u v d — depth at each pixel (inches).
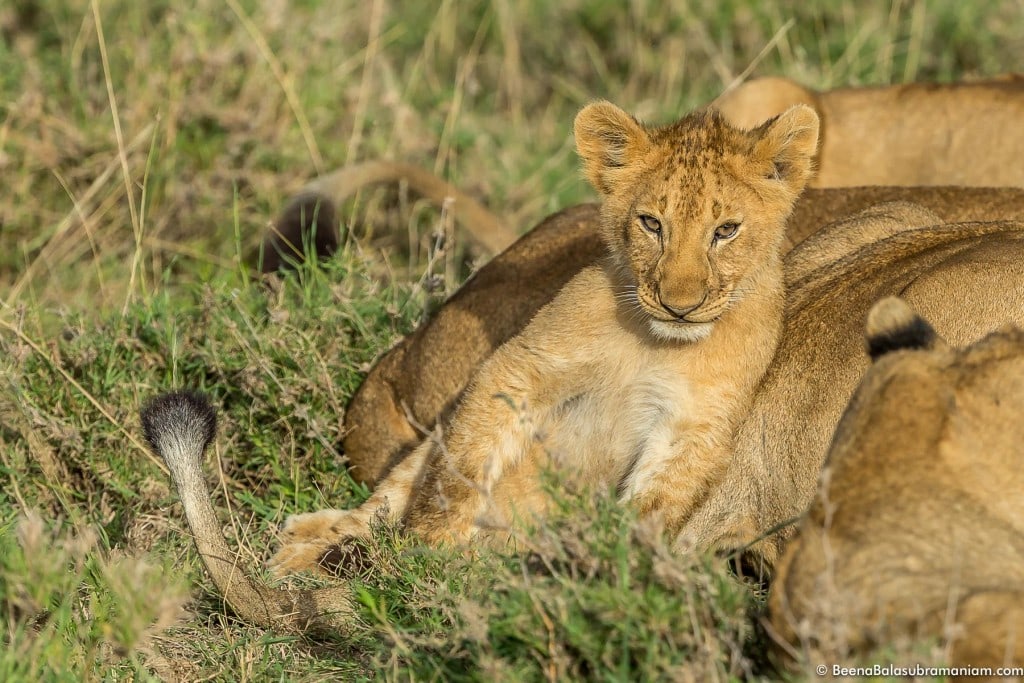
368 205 497.4
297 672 269.0
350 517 335.9
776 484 285.3
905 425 210.2
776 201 318.3
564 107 635.5
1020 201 374.3
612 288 317.1
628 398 317.7
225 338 378.6
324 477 359.3
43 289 453.4
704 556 238.4
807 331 303.3
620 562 226.1
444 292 403.9
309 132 492.1
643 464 313.1
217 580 285.9
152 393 361.1
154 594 242.2
